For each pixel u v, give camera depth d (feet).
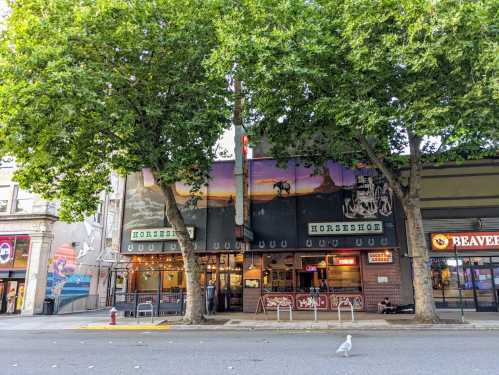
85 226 100.42
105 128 47.75
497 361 25.50
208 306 64.49
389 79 43.57
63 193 55.01
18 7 47.21
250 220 68.49
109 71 45.88
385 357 27.09
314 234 66.33
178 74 47.52
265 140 71.72
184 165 49.83
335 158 60.08
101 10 42.91
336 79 44.50
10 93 39.96
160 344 35.27
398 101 43.96
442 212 66.39
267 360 26.55
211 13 47.29
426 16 37.73
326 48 41.78
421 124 40.88
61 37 41.68
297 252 68.54
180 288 71.31
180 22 45.65
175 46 47.26
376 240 64.64
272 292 67.31
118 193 99.66
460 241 65.36
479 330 44.21
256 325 49.24
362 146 54.60
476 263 65.10
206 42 48.16
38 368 25.11
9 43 44.70
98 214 107.45
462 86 40.40
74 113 42.52
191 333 44.65
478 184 66.23
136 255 72.49
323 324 49.06
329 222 66.33
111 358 28.32
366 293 64.34
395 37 38.86
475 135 43.57
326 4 44.62
